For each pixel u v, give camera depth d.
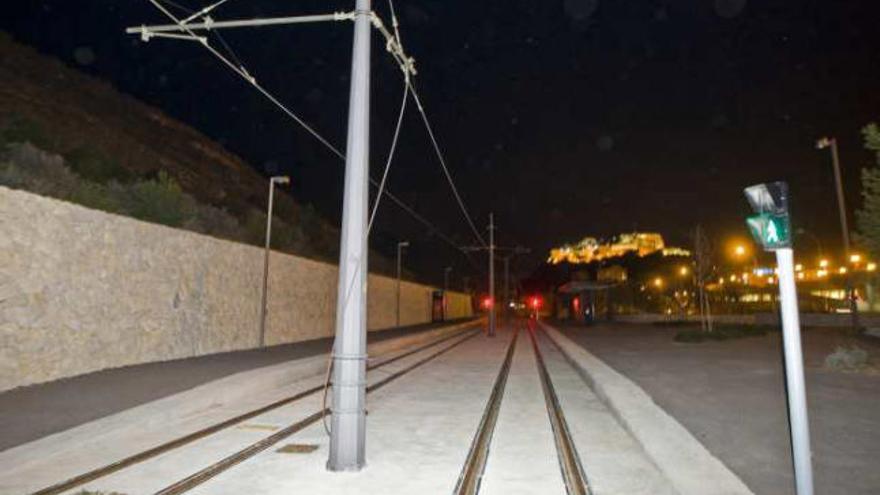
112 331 14.73
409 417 10.38
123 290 15.19
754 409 9.88
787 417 9.20
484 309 131.38
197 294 18.69
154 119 58.88
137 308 15.75
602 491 6.17
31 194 12.34
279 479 6.57
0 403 10.15
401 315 49.78
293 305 25.98
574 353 20.25
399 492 6.13
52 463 7.05
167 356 16.98
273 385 13.89
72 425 8.54
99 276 14.32
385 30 7.87
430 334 37.00
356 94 7.36
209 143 65.12
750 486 5.83
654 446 7.17
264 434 8.87
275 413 10.70
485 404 11.75
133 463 7.17
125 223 15.41
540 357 22.92
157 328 16.59
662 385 12.67
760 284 51.28
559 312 81.94
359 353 7.05
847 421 8.75
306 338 27.11
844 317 36.62
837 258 50.88
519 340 34.19
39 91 41.66
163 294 16.92
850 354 15.30
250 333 22.08
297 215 58.41
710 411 9.70
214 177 53.00
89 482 6.38
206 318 19.16
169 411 9.61
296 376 15.34
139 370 14.40
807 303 46.91
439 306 65.12
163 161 45.28
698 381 13.28
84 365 13.69
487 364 20.11
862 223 15.77
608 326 47.06
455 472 6.87
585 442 8.42
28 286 12.14
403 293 50.78
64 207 13.27
